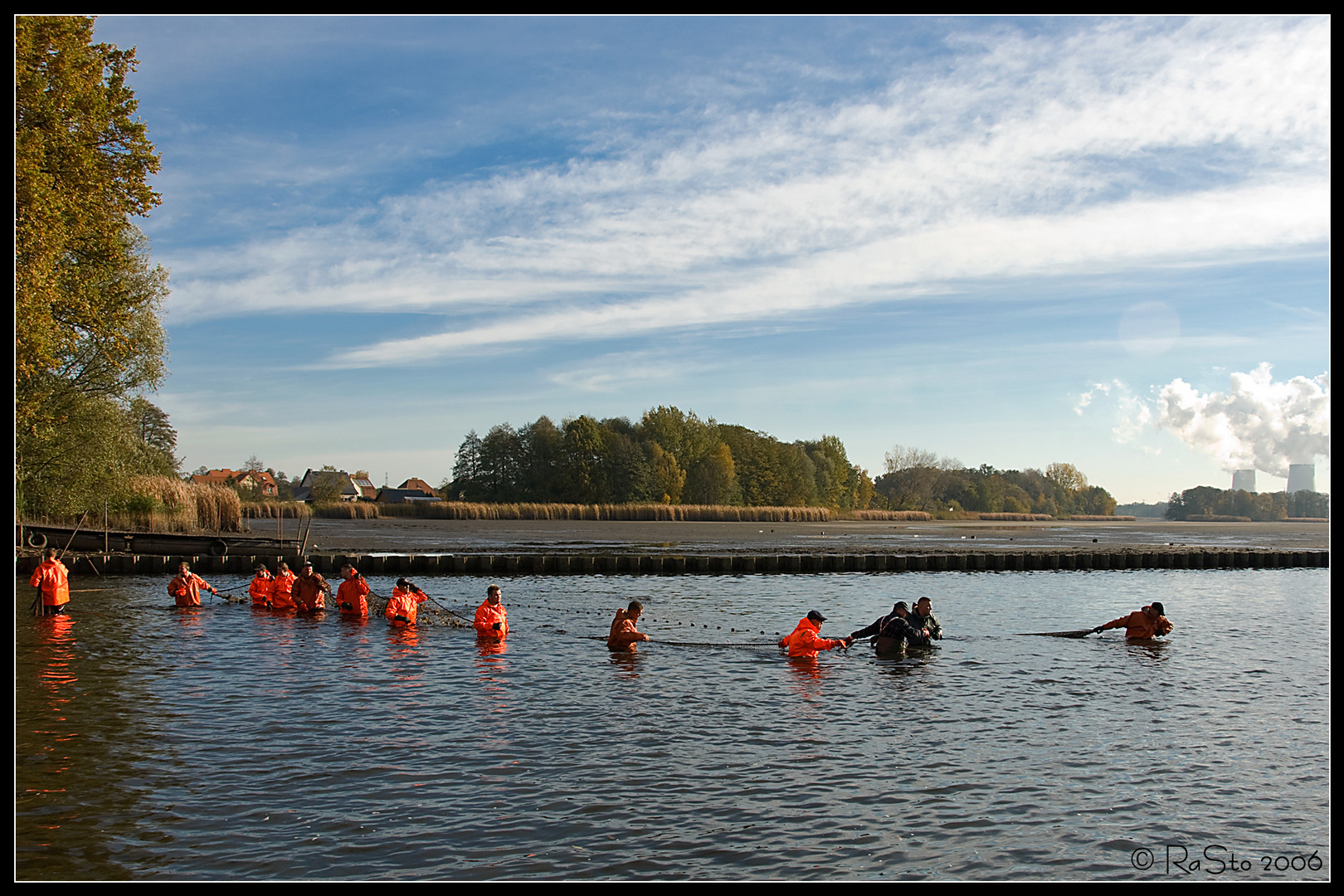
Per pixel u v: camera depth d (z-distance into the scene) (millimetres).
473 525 79062
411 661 14820
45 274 30406
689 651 16172
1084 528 115562
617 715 11227
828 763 9289
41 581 19812
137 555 31906
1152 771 9180
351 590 19859
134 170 35938
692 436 139750
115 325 38250
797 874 6738
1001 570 38031
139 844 7109
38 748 9484
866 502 177500
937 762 9359
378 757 9328
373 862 6844
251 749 9531
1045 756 9641
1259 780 8938
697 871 6762
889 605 24641
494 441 133125
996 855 7141
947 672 14367
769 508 123438
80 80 32719
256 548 35844
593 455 128750
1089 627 20312
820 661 15297
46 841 7121
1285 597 28031
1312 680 13820
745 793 8375
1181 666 15016
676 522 101500
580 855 6996
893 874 6785
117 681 12867
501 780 8656
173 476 56219
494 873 6691
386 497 172125
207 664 14352
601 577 32156
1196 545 61219
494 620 17047
